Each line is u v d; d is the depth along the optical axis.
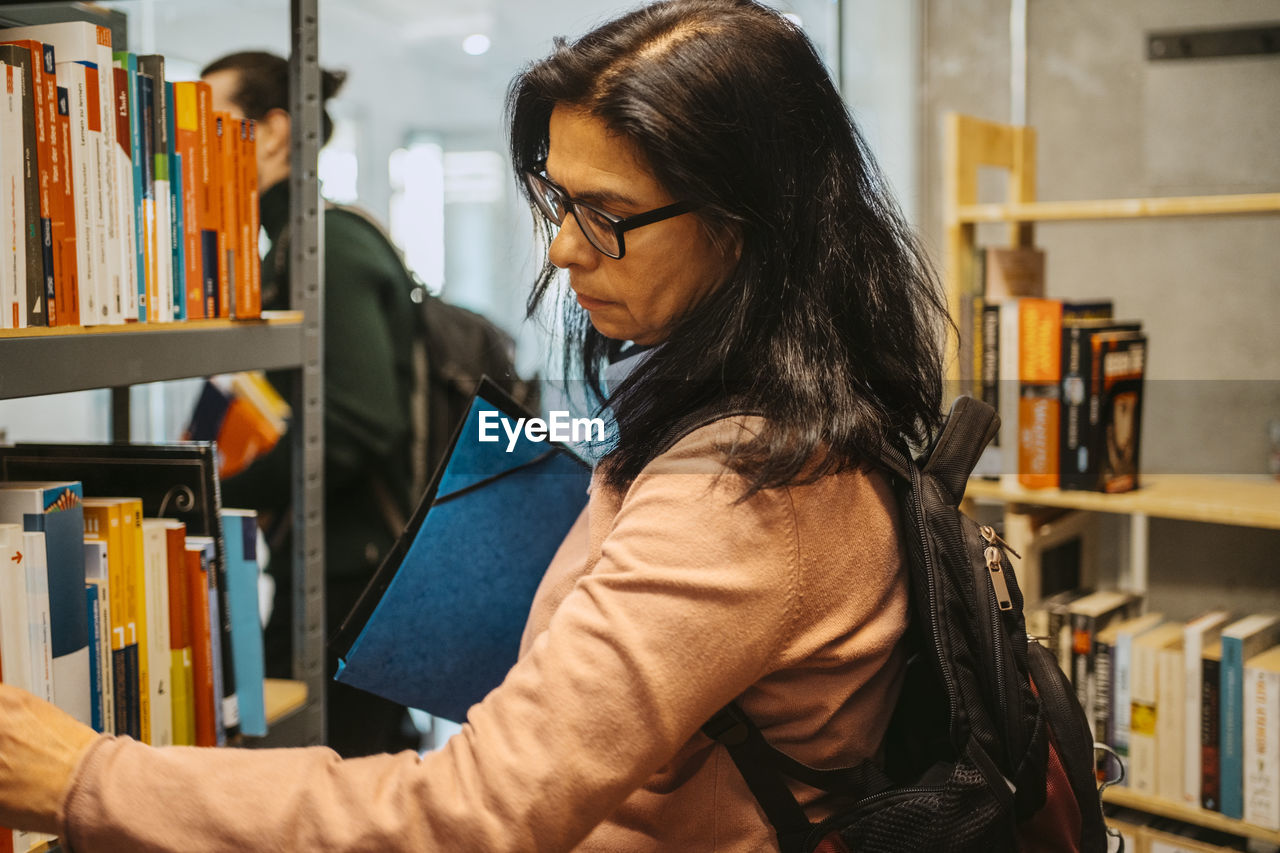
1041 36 2.34
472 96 6.15
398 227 6.25
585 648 0.60
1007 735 0.72
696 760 0.72
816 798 0.72
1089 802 0.82
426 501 0.92
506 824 0.56
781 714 0.69
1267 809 1.73
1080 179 2.32
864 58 2.62
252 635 1.11
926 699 0.78
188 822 0.57
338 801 0.58
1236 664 1.76
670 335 0.72
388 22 5.48
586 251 0.70
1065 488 1.88
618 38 0.68
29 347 0.80
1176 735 1.84
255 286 1.08
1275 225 2.10
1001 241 2.48
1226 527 2.14
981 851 0.69
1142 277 2.24
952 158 1.93
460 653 0.96
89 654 0.88
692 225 0.68
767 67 0.67
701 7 0.70
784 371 0.65
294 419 1.19
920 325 0.76
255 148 1.08
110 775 0.58
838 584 0.67
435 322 1.78
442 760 0.59
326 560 1.74
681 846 0.72
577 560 0.81
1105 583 2.31
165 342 0.94
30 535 0.81
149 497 1.04
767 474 0.62
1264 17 2.09
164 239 0.95
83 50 0.86
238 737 1.09
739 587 0.61
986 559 0.75
